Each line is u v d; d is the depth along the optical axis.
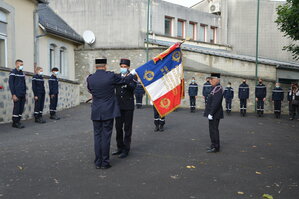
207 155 7.07
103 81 5.79
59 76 19.97
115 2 21.75
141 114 14.75
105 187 4.82
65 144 7.69
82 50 22.08
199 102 21.22
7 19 13.71
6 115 10.84
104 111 5.74
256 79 21.39
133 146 7.79
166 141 8.48
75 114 14.09
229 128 11.38
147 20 20.95
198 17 26.11
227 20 27.75
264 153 7.50
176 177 5.39
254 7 27.86
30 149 7.07
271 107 22.36
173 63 7.87
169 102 7.75
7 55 13.80
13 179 5.09
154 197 4.46
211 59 21.47
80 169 5.72
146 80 7.60
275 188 5.01
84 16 22.19
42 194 4.48
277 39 28.44
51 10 22.62
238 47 27.75
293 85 16.62
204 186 4.99
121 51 21.56
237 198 4.52
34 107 11.38
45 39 17.92
